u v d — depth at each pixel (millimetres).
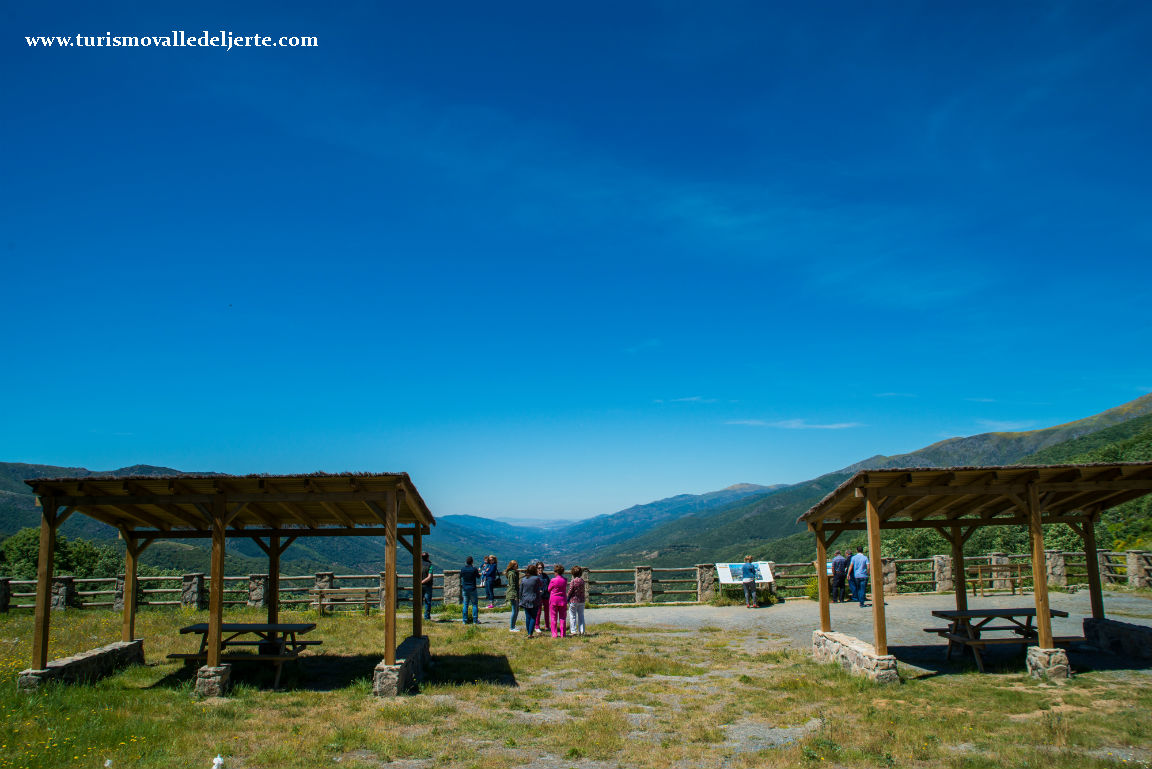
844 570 21969
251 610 21141
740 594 22672
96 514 12859
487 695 11461
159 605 23297
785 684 11852
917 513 14578
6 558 33125
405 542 14164
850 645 12734
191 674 12664
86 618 19766
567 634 17359
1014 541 36688
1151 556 22000
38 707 10016
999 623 17203
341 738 8961
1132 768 7543
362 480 11523
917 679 12023
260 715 10109
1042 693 10836
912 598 21828
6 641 16078
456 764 8141
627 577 121250
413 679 12125
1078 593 21672
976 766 7719
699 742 8984
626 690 11812
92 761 7902
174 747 8484
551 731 9445
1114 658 13117
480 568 22984
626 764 8180
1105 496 13742
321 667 13508
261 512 13555
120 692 11047
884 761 8023
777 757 8180
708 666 13758
